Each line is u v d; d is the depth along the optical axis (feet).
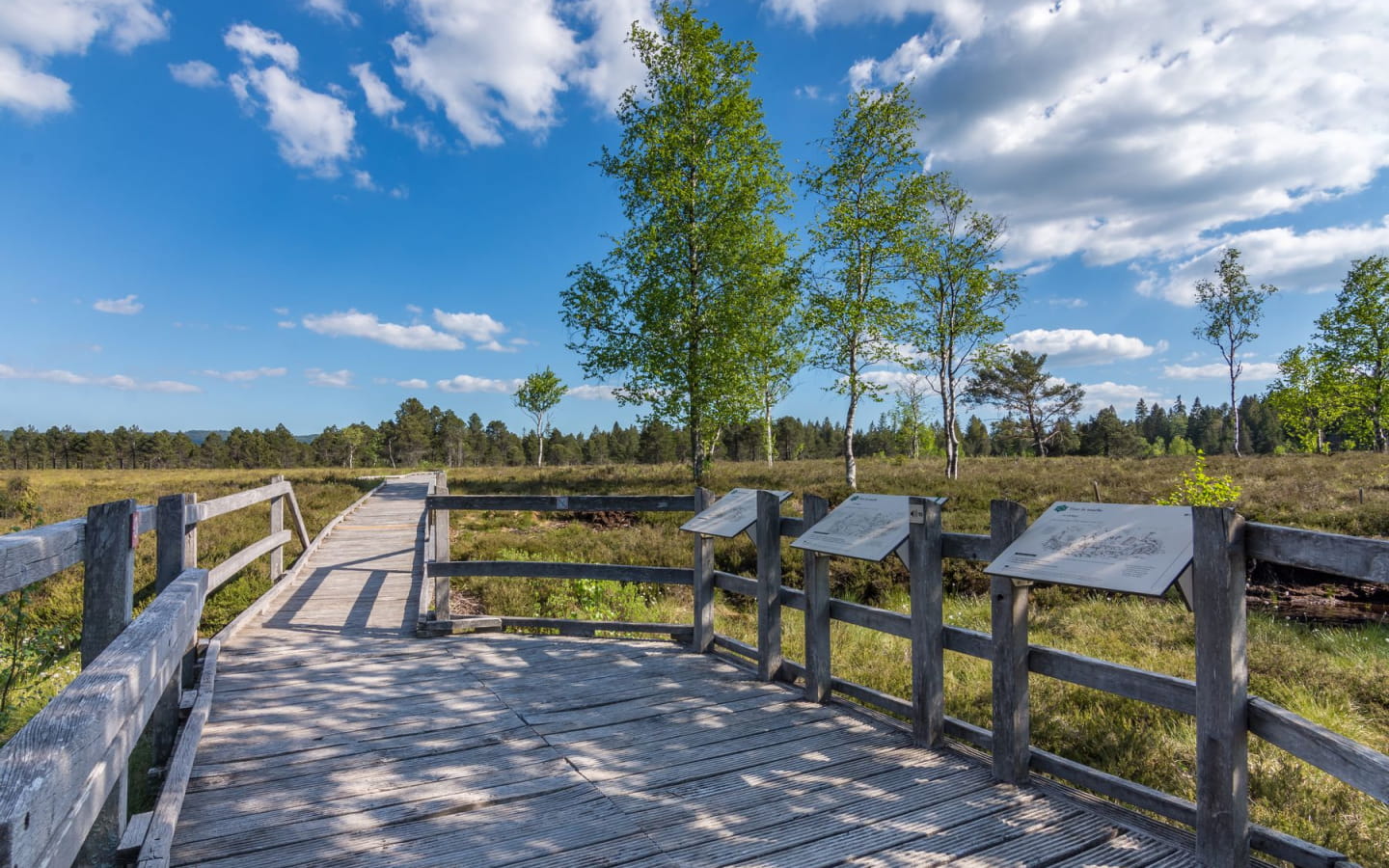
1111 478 70.23
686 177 72.74
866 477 80.79
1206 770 8.82
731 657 18.37
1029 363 164.25
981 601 28.71
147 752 13.43
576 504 20.51
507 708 14.61
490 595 28.58
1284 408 123.85
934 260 80.43
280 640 19.80
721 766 11.91
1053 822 10.02
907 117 73.61
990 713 15.85
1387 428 114.01
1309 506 48.19
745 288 71.61
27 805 3.40
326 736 13.07
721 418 74.43
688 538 41.16
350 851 9.24
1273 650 20.99
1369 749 7.09
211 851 9.18
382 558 34.60
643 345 71.67
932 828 9.86
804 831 9.80
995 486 66.28
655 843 9.52
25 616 15.75
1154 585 8.38
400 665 17.56
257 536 38.47
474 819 10.14
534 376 163.22
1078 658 10.55
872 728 13.58
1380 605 29.78
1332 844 10.80
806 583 15.17
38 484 86.12
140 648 6.31
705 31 69.82
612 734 13.29
